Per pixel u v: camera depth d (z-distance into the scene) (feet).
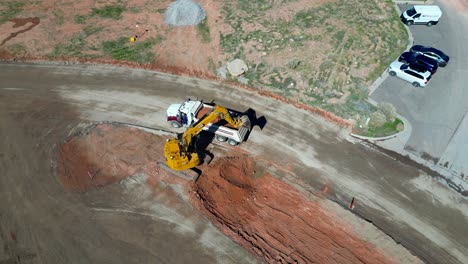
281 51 112.27
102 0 130.41
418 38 117.08
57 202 80.12
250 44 114.42
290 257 71.36
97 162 87.51
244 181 84.79
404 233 75.41
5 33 119.85
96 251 72.69
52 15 125.70
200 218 77.61
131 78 108.88
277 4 126.62
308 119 97.55
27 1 129.49
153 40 117.50
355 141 92.53
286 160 88.48
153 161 87.30
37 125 95.71
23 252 72.49
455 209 79.25
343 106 99.55
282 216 78.02
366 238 74.23
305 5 126.00
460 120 95.55
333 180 84.48
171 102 101.91
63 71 110.93
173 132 93.86
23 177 84.74
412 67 102.99
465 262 71.15
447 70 108.17
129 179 84.23
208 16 123.03
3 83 106.93
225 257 71.87
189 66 111.24
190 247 73.41
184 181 83.35
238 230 75.92
